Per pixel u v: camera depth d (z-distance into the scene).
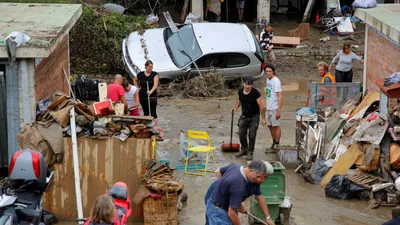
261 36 24.86
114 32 23.02
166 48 21.52
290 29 28.75
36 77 11.57
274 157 14.40
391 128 12.29
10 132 11.48
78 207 10.61
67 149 10.95
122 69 22.83
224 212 8.98
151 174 10.84
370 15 16.08
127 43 21.95
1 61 11.21
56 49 13.38
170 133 16.44
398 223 8.28
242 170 8.84
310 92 15.61
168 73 20.67
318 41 26.92
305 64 24.86
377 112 13.62
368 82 16.88
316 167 12.95
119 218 8.16
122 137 10.98
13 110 11.40
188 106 19.36
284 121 17.62
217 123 17.45
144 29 23.19
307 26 26.77
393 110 12.64
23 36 10.92
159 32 22.48
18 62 11.17
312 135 13.54
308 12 28.91
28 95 11.30
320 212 11.45
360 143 12.57
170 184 10.62
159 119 17.80
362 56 25.53
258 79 22.62
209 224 9.08
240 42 21.41
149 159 11.05
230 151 14.73
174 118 17.94
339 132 13.70
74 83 19.05
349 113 14.50
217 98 20.39
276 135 14.57
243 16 30.27
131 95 14.95
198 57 20.84
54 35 11.77
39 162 8.10
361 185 11.95
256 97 13.87
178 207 11.45
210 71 20.91
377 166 12.31
